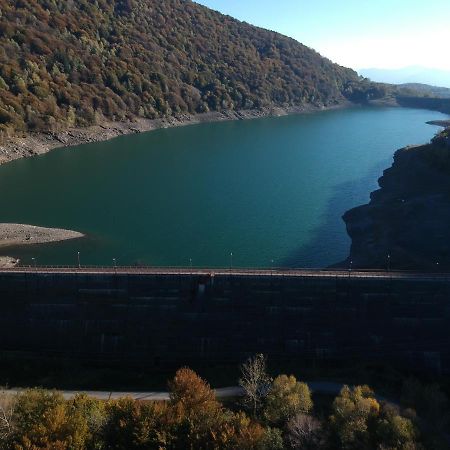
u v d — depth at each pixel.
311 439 40.78
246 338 67.19
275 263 94.31
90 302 67.94
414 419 43.41
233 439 38.62
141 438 38.19
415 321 66.44
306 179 153.38
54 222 115.06
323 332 67.00
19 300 67.88
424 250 91.44
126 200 132.50
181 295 68.19
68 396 54.44
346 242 104.00
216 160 182.00
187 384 45.59
